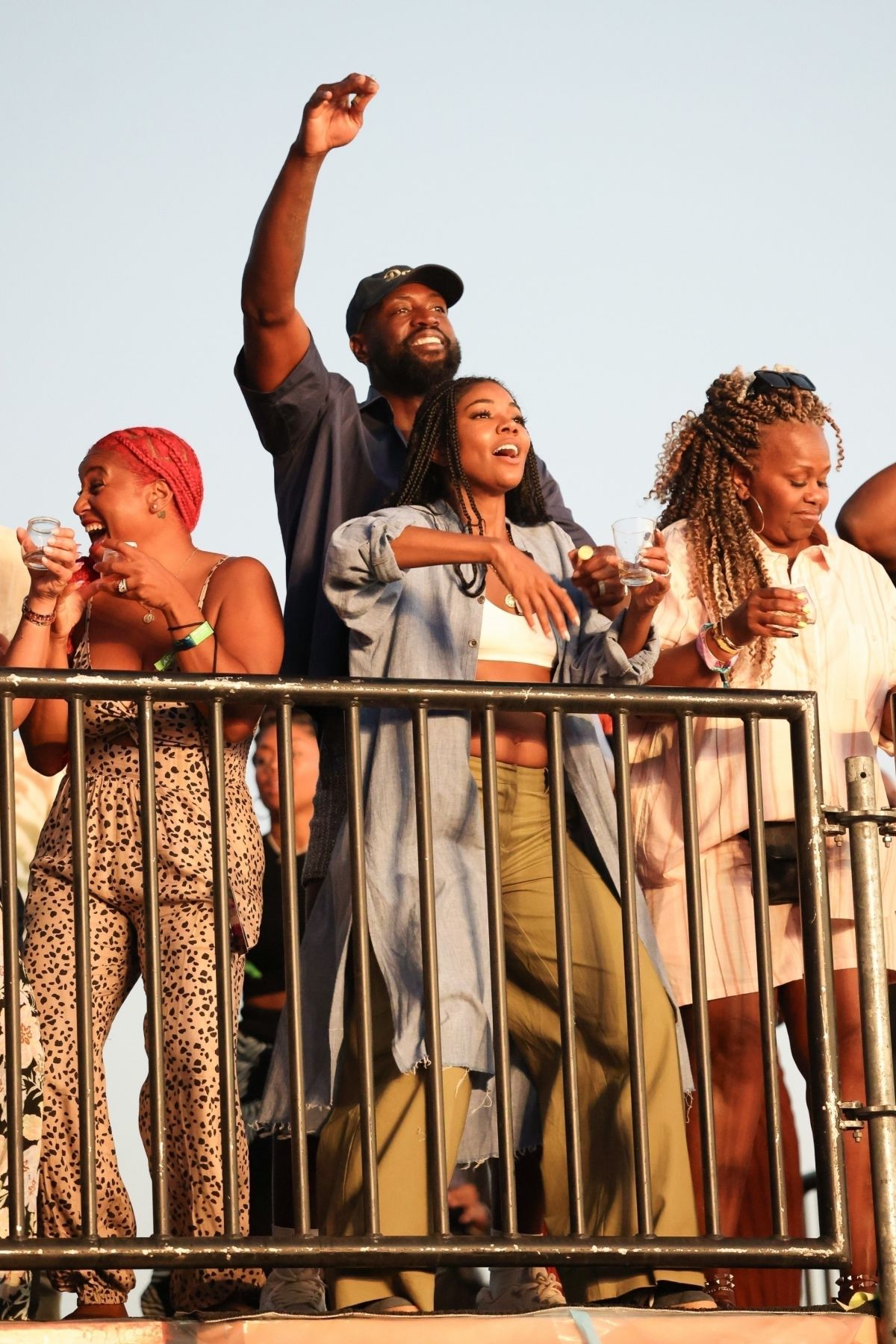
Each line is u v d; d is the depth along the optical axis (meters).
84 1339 10.69
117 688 11.38
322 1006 12.95
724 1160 14.35
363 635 13.38
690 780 12.22
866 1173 13.78
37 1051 12.00
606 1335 11.30
